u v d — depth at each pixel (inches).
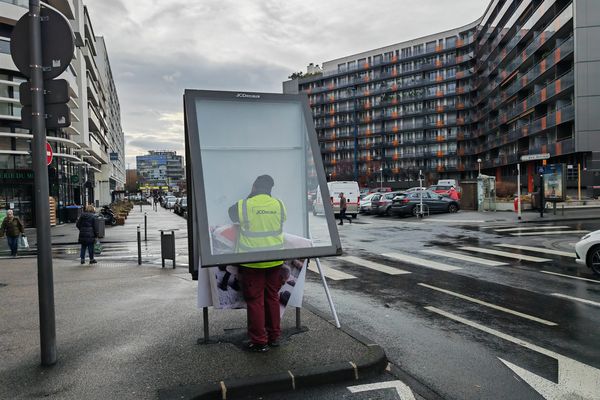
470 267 409.4
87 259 518.6
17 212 1054.4
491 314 256.8
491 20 2844.5
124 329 220.7
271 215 188.7
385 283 347.9
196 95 193.3
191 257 201.6
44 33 172.9
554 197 892.6
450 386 164.4
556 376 172.4
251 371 165.8
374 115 3961.6
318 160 205.9
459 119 3491.6
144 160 6476.4
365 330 229.5
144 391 152.4
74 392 152.3
